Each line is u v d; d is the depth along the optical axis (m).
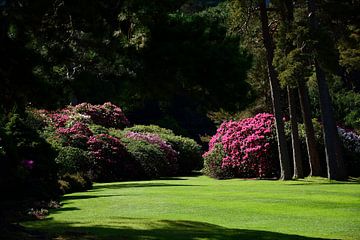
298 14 25.39
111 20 7.05
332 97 38.06
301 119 35.75
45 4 6.64
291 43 23.22
